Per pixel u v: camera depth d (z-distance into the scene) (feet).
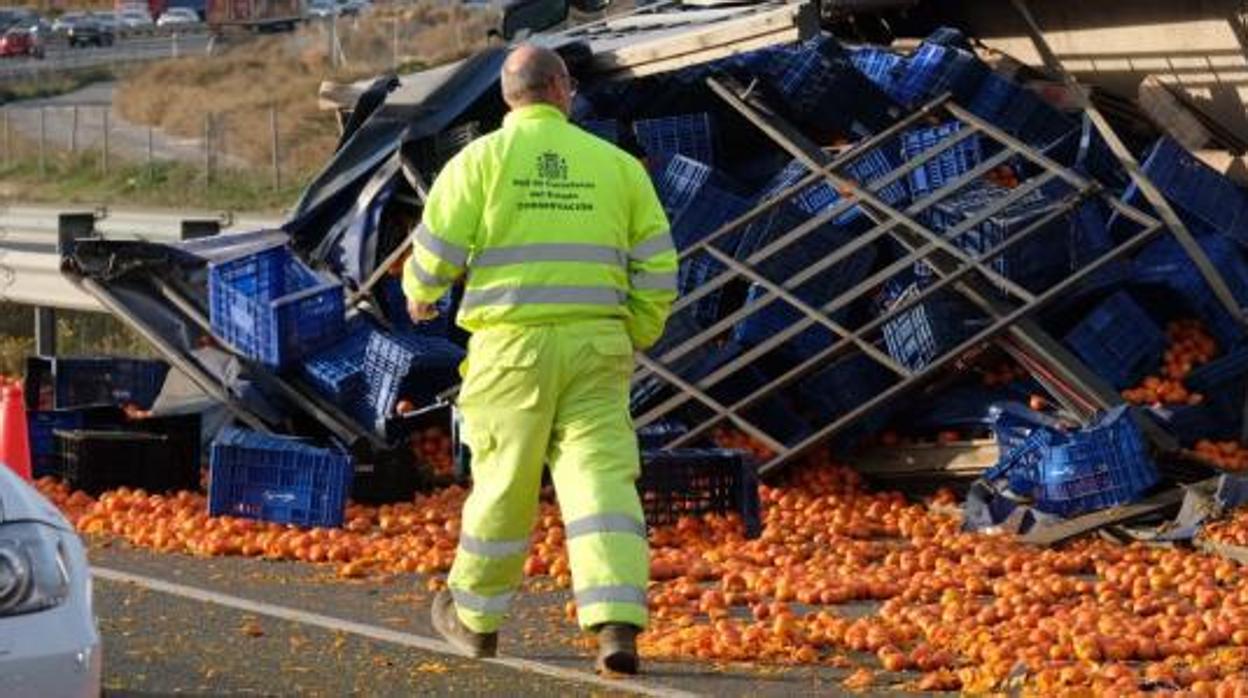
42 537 26.43
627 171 34.86
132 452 55.62
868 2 76.59
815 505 54.80
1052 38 76.18
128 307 63.82
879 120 66.03
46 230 148.87
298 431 60.80
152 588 43.55
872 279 58.03
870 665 36.42
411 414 58.75
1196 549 47.85
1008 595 41.19
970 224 58.13
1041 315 60.08
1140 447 50.37
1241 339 59.77
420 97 66.03
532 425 34.06
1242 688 32.60
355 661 36.58
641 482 51.13
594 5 84.28
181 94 306.55
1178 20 71.26
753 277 58.39
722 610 41.50
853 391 58.13
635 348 35.78
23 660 25.58
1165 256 60.85
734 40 60.95
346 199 66.74
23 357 90.17
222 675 35.45
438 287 34.60
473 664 36.24
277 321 59.93
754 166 67.05
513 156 34.35
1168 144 62.08
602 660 33.17
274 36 395.14
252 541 48.44
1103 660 36.32
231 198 215.31
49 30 429.79
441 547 48.08
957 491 56.13
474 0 396.98
